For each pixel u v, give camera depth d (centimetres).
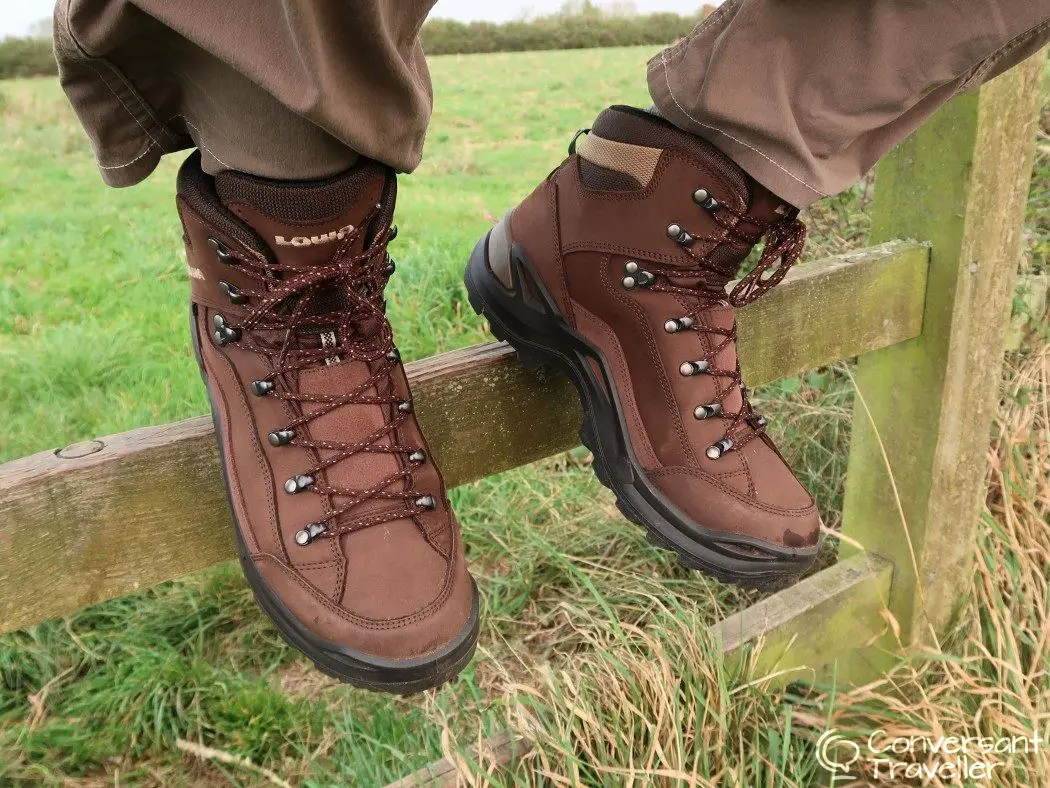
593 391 83
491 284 89
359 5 52
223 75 56
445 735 93
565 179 84
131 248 269
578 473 196
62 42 55
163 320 224
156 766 128
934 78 71
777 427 185
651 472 80
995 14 69
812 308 109
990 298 119
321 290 65
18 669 141
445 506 72
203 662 142
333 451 67
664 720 100
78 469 64
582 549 172
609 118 79
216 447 71
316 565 65
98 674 141
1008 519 132
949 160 113
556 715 96
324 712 136
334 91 53
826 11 69
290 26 51
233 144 59
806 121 72
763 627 117
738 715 111
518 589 166
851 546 141
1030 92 111
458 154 380
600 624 117
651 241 78
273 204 60
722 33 70
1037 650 123
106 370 203
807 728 126
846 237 181
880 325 118
